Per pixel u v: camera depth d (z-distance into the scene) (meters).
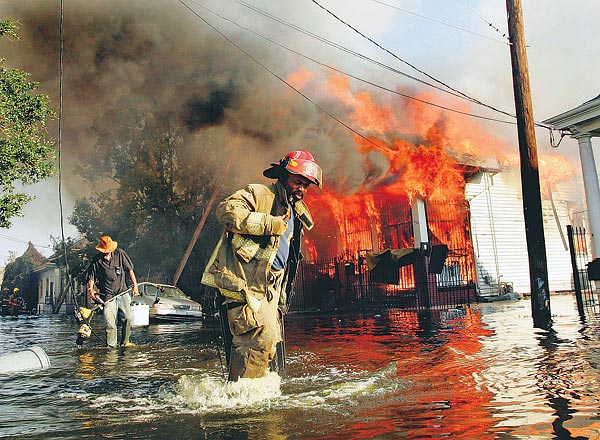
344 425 2.40
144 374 4.20
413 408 2.68
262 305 3.21
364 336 6.89
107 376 4.16
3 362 4.71
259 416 2.60
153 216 21.00
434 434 2.22
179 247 21.06
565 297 16.28
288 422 2.47
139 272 21.59
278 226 3.19
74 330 11.59
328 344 6.05
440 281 17.27
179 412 2.78
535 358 4.20
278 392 3.12
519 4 8.52
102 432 2.44
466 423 2.37
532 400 2.76
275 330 3.23
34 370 4.64
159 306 13.41
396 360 4.41
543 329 6.65
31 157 11.44
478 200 19.52
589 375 3.36
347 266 17.27
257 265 3.26
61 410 2.95
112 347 6.71
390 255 15.23
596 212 13.88
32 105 11.78
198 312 13.98
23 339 8.91
